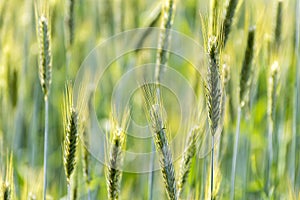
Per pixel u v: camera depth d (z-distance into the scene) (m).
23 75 9.74
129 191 8.02
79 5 11.16
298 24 8.35
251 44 6.80
